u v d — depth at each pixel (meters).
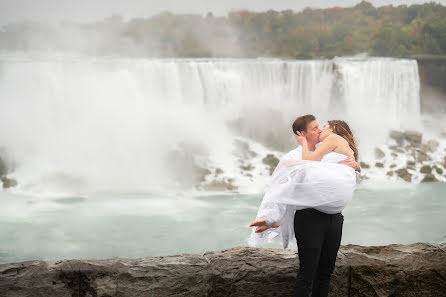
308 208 2.49
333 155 2.53
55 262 2.45
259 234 2.62
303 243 2.50
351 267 2.77
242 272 2.65
